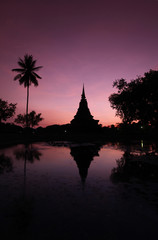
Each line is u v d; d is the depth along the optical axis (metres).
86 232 3.21
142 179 7.14
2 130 45.34
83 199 4.91
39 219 3.71
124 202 4.70
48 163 10.72
